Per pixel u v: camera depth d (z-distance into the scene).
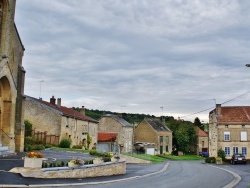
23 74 36.38
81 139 62.09
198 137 93.44
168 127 91.06
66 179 20.75
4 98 32.22
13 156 28.95
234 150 61.22
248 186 22.17
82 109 73.19
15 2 33.41
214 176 29.06
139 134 82.56
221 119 62.75
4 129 32.09
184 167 39.72
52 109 53.22
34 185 17.52
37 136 48.38
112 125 77.81
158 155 75.00
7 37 31.25
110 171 25.66
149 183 21.95
